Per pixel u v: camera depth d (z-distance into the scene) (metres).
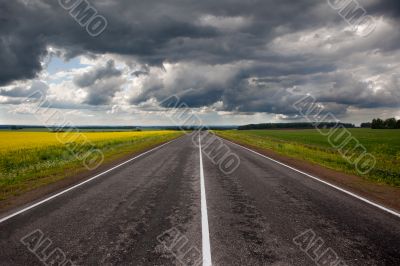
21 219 6.00
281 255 4.36
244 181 10.41
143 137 42.56
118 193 8.40
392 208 6.98
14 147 22.14
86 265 4.04
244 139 44.94
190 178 10.92
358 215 6.39
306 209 6.84
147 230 5.37
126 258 4.23
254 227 5.57
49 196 8.05
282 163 15.75
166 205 7.12
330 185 9.80
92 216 6.21
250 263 4.09
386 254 4.44
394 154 22.53
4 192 8.82
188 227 5.54
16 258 4.26
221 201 7.55
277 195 8.27
